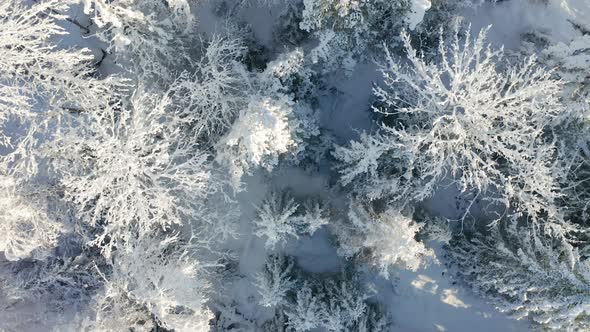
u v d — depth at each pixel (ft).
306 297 34.71
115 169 29.45
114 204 30.07
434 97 29.40
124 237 32.27
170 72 33.55
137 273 31.99
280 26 36.55
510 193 30.12
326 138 36.29
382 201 34.73
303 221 34.01
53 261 34.17
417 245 30.58
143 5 29.50
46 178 34.55
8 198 30.01
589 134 31.14
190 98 33.42
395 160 33.50
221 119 32.99
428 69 28.66
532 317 35.83
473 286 36.91
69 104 32.40
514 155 29.45
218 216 35.78
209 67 30.81
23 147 29.81
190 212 31.78
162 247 33.30
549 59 33.01
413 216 35.94
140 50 30.50
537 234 33.32
